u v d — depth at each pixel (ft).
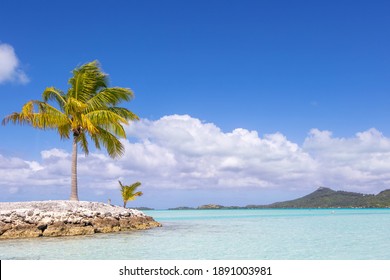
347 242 75.46
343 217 206.08
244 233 94.99
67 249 63.05
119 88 105.09
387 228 113.29
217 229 108.99
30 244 68.74
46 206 90.79
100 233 87.71
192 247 66.90
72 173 102.63
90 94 108.06
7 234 76.48
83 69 106.32
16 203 91.56
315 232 98.78
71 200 100.53
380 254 59.98
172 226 122.52
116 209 104.42
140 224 103.86
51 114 98.94
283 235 89.97
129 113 109.50
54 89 105.50
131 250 62.75
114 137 109.19
